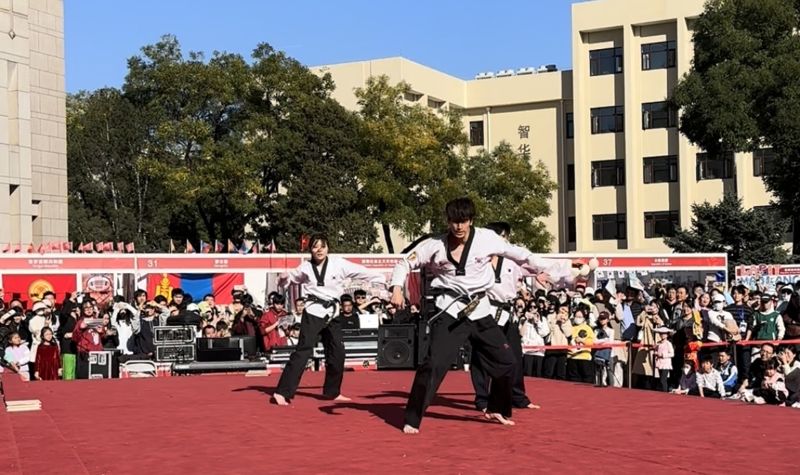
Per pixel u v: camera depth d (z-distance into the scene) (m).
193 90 44.72
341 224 43.91
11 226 33.03
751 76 29.72
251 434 7.81
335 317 10.23
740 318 16.27
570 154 56.12
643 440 7.32
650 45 52.56
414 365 16.31
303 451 6.92
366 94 45.81
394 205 45.25
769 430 7.84
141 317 18.27
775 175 32.22
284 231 44.72
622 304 17.25
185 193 43.12
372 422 8.45
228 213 47.72
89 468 6.36
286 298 21.45
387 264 25.08
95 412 9.53
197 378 14.49
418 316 17.09
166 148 45.75
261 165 44.16
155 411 9.54
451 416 8.80
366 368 17.48
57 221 36.34
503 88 57.31
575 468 6.14
